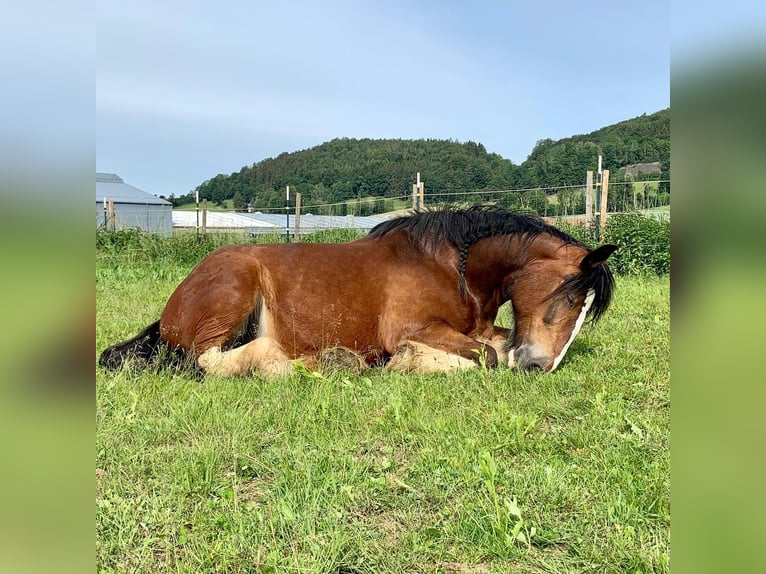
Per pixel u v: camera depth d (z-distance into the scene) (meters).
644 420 3.66
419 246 5.47
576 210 15.03
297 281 5.24
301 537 2.46
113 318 7.01
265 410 3.94
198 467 3.05
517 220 5.40
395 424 3.69
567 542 2.44
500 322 7.52
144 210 37.03
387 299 5.34
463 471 2.99
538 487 2.83
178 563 2.24
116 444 3.32
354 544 2.42
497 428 3.58
